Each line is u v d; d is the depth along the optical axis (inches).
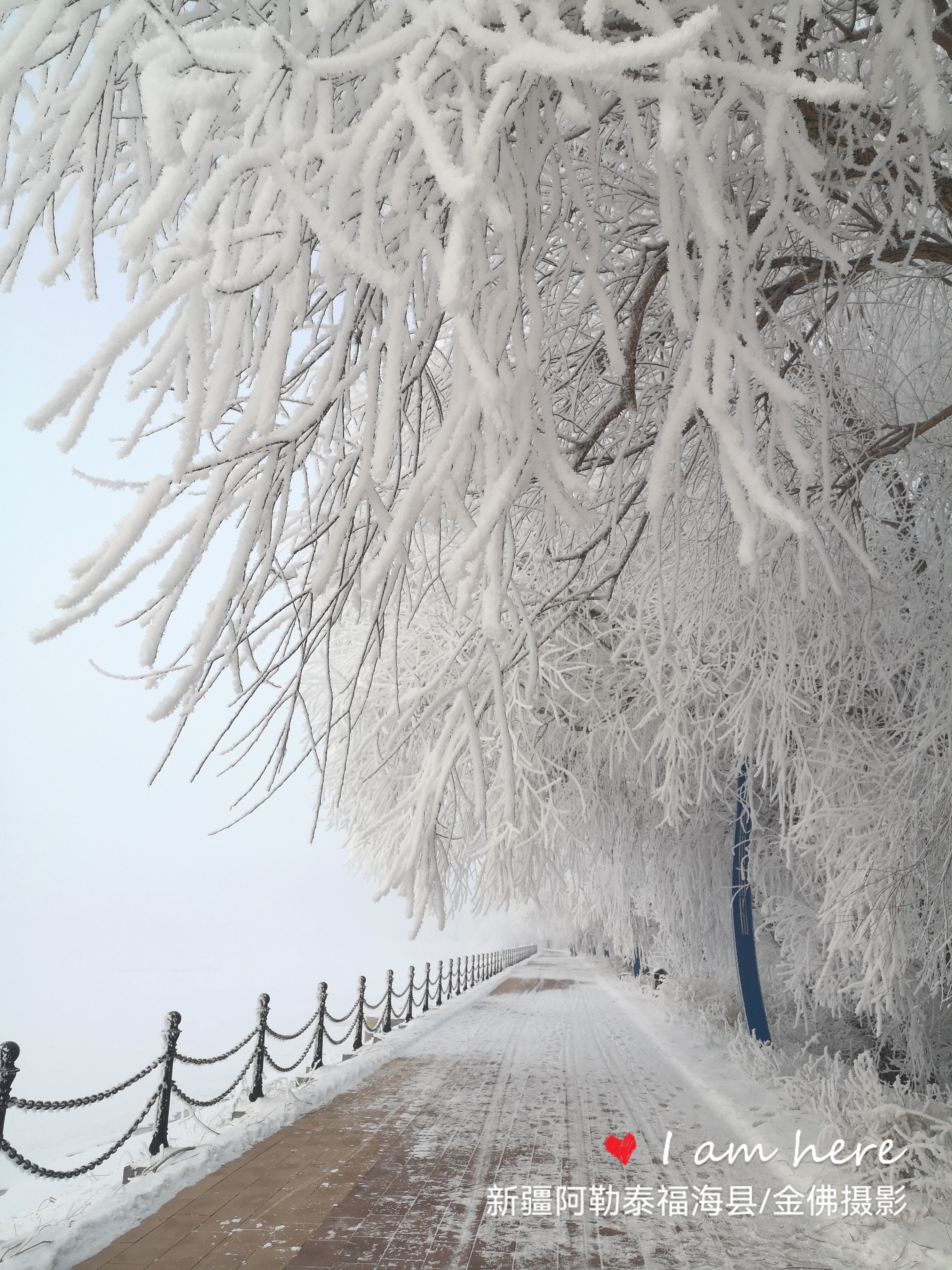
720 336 73.0
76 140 64.9
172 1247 188.2
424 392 146.6
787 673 243.1
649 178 128.5
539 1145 281.1
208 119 56.9
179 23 78.9
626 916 624.1
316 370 100.3
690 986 645.3
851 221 164.9
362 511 93.7
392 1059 467.2
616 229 149.1
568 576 150.8
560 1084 393.1
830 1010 430.9
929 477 250.5
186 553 66.4
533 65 56.2
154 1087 581.6
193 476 66.9
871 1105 269.9
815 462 92.8
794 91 66.5
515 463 72.1
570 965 1557.6
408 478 97.3
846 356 224.8
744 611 231.9
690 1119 323.3
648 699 363.3
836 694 255.1
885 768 269.4
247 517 73.2
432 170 55.5
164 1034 269.0
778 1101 339.0
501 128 72.6
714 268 75.2
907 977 336.5
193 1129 295.3
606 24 89.0
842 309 170.6
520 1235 198.2
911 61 79.8
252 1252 185.3
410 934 86.4
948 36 112.7
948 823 249.3
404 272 70.2
